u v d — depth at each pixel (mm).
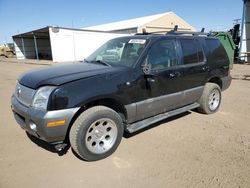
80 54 26344
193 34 5164
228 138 4090
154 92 3922
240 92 7836
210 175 2982
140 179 2904
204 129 4492
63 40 24703
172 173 3029
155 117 4145
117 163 3279
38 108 2975
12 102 3537
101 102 3471
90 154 3246
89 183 2830
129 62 3795
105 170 3109
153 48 3955
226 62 5656
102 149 3383
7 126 4598
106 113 3312
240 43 19172
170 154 3514
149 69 3670
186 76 4500
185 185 2785
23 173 3023
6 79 11023
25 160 3336
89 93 3086
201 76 4898
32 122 3041
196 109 5707
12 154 3496
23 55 36000
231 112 5574
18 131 4344
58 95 2895
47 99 2906
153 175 2988
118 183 2828
